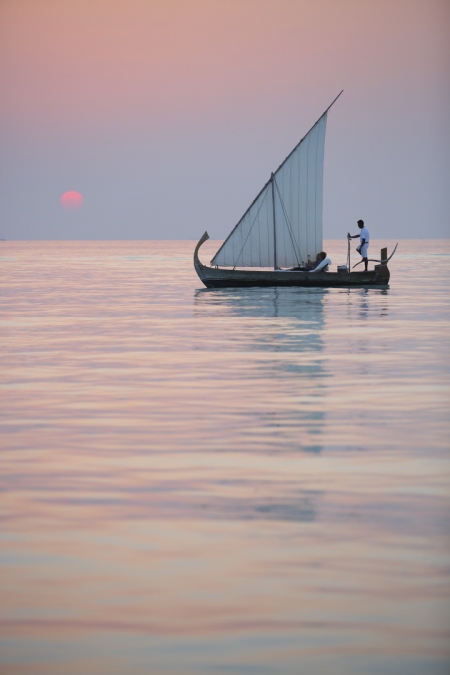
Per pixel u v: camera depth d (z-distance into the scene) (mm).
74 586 28000
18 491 37500
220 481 38844
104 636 25109
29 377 67250
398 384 63312
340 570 28969
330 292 156750
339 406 55344
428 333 94812
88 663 23859
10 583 28219
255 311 121312
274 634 25109
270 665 23688
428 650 24328
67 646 24625
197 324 104812
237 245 163250
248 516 34094
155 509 35031
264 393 59875
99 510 34969
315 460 42312
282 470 40531
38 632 25359
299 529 32625
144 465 41625
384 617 25953
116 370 70375
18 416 53000
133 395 59625
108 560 29938
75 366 72750
